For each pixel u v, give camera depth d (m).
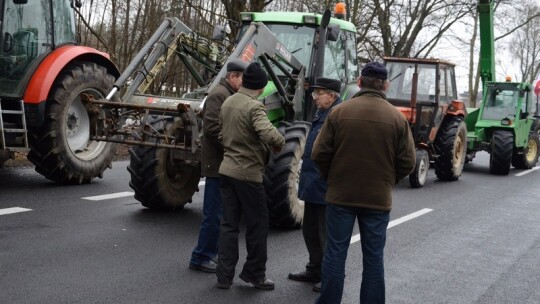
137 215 7.86
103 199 8.62
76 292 5.14
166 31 7.98
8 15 8.66
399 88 13.05
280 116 8.21
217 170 5.71
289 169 7.31
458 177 13.53
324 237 5.54
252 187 5.34
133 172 7.77
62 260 5.92
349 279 5.98
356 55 10.09
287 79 8.50
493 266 6.72
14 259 5.85
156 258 6.18
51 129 8.95
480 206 10.27
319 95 5.44
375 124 4.48
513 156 16.42
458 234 8.12
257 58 7.64
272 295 5.39
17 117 8.71
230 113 5.34
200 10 17.16
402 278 6.13
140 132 6.93
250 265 5.48
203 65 8.41
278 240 7.17
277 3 21.95
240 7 14.73
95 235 6.83
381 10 24.53
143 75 7.61
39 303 4.87
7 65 8.66
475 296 5.73
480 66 16.25
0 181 9.39
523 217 9.49
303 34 8.91
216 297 5.26
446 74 13.28
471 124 16.28
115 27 16.64
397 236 7.83
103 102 7.01
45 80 8.82
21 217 7.34
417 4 26.55
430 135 12.52
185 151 7.15
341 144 4.51
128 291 5.25
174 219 7.78
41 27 9.05
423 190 11.80
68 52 9.23
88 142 9.73
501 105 15.84
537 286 6.11
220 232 5.47
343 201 4.51
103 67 9.73
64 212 7.73
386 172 4.52
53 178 9.36
